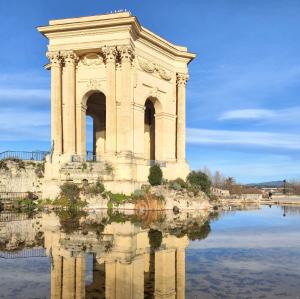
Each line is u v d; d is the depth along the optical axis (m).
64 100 48.62
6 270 15.52
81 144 49.09
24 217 34.38
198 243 22.38
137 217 35.12
